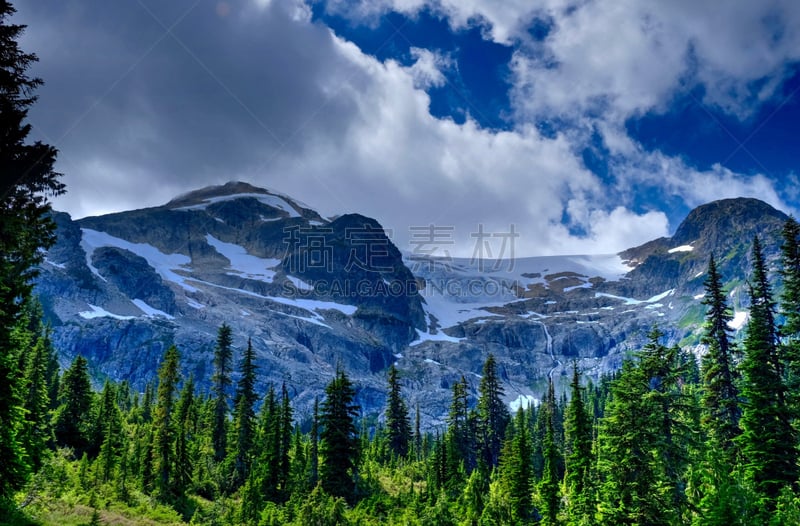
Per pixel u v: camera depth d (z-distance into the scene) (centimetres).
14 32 2786
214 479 6975
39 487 4356
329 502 5350
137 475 6344
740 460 4009
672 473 3322
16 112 2838
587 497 4759
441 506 5619
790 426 3806
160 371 6838
